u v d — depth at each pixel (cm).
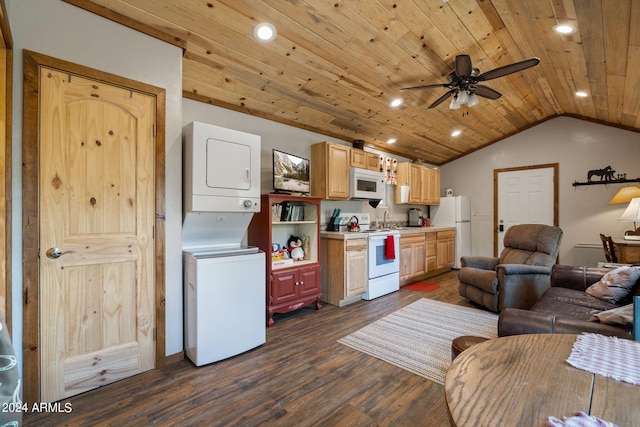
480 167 599
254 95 313
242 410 170
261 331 253
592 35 232
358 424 159
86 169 188
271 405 175
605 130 470
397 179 532
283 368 216
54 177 176
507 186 566
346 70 298
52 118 175
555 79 355
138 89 207
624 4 183
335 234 368
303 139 396
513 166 559
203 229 256
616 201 399
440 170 655
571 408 70
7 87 160
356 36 253
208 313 222
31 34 168
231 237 284
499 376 85
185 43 230
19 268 166
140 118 208
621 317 140
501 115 473
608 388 78
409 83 334
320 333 279
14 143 164
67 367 181
